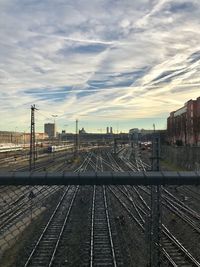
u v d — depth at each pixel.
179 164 71.69
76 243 23.05
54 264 19.41
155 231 14.62
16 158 89.69
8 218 14.33
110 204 37.00
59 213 31.52
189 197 39.00
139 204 36.62
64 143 178.38
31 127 41.03
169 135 119.50
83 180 6.68
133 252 21.36
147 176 6.76
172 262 18.86
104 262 19.62
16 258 19.50
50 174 6.65
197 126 79.12
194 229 26.48
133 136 168.25
